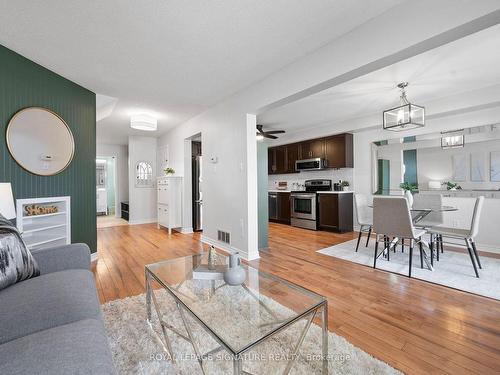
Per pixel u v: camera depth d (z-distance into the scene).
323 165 5.40
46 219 2.91
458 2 1.51
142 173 6.48
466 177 3.68
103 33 2.10
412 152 4.29
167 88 3.27
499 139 3.36
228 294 1.51
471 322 1.72
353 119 4.73
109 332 1.58
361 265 2.93
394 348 1.46
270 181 7.10
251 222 3.27
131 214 6.34
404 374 1.24
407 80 2.97
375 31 1.91
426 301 2.03
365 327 1.67
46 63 2.60
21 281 1.30
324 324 1.24
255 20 1.96
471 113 3.54
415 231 2.74
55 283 1.27
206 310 1.34
